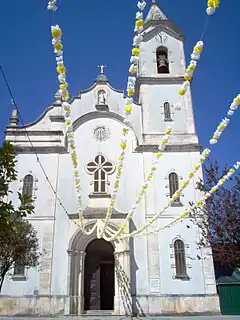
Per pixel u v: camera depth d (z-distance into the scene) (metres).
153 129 29.25
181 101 30.55
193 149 28.34
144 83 31.25
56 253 24.94
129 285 23.72
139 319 20.61
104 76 31.22
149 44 33.25
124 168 27.73
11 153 6.83
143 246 25.28
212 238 15.16
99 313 23.69
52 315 23.14
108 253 27.31
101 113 29.53
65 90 9.68
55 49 8.17
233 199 15.29
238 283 26.27
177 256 25.14
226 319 20.23
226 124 10.81
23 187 26.95
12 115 29.83
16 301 23.59
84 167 27.73
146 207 26.33
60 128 29.20
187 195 26.75
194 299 23.89
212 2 6.45
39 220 25.84
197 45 8.05
